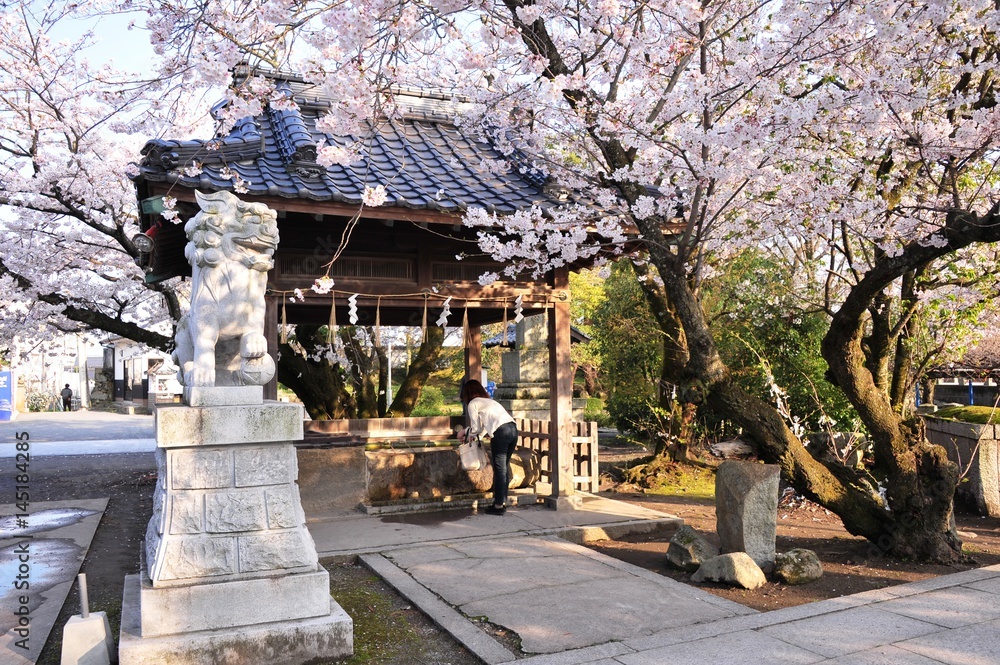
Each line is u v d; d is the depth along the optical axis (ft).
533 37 18.78
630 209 19.75
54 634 14.65
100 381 118.73
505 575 17.81
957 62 22.72
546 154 25.14
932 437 30.30
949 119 22.89
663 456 34.73
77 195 31.22
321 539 21.34
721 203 23.65
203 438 12.42
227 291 13.34
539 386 39.50
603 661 12.57
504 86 21.21
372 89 17.34
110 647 12.64
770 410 18.69
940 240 16.60
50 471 40.45
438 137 28.14
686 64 18.76
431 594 16.37
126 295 42.06
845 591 16.70
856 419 32.58
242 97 17.90
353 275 23.48
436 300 24.34
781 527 23.93
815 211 22.38
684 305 18.69
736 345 36.58
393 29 16.31
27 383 113.19
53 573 19.24
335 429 31.12
